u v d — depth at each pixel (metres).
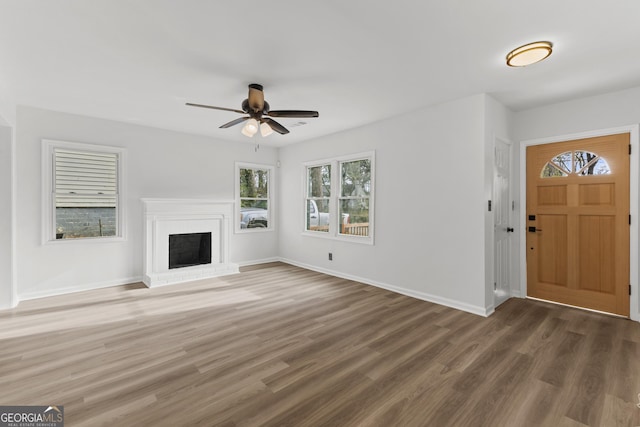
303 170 5.91
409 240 4.09
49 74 2.89
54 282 4.04
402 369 2.28
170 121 4.49
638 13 1.93
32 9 1.91
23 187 3.81
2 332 2.89
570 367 2.29
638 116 3.14
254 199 6.21
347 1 1.85
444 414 1.80
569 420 1.74
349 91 3.32
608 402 1.89
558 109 3.66
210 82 3.08
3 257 3.50
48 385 2.06
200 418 1.75
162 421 1.73
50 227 4.03
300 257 5.98
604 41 2.28
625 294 3.27
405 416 1.78
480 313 3.38
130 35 2.23
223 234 5.45
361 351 2.56
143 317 3.30
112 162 4.50
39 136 3.90
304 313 3.45
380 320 3.24
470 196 3.46
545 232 3.83
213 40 2.31
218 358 2.44
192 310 3.53
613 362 2.36
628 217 3.23
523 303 3.78
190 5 1.88
